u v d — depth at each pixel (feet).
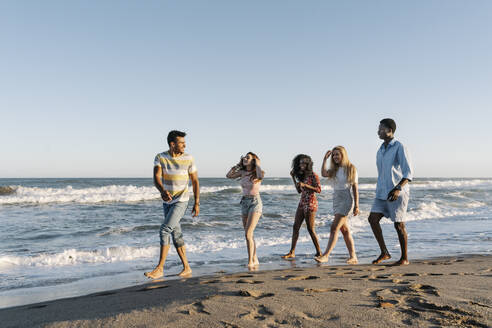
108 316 7.07
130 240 26.16
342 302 7.46
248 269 16.30
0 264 18.40
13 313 8.83
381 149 15.28
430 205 56.65
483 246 23.40
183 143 13.75
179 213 13.94
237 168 17.15
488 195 86.17
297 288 9.09
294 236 19.76
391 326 5.86
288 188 114.83
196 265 17.74
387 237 27.94
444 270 12.51
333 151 17.30
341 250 22.03
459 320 6.00
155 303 8.17
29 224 34.32
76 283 14.49
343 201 17.06
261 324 6.23
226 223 35.29
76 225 33.78
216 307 7.35
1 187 76.84
